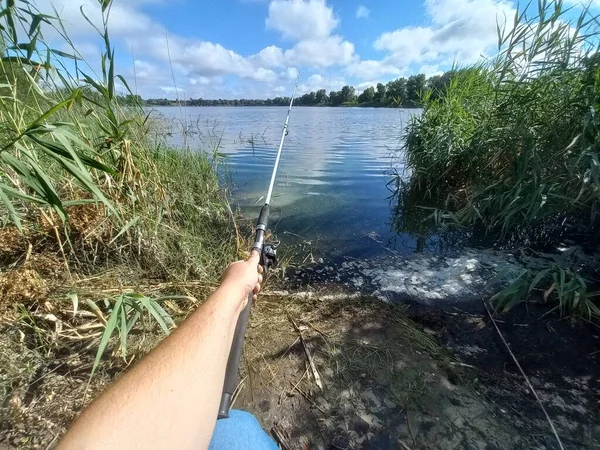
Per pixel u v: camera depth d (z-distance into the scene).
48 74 1.48
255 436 0.79
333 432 1.06
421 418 1.11
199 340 0.54
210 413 0.49
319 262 2.30
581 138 2.18
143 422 0.43
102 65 1.61
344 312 1.69
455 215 2.93
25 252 1.67
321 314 1.67
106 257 1.81
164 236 2.01
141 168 2.14
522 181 2.52
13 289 1.33
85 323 1.38
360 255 2.41
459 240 2.63
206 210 2.79
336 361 1.35
